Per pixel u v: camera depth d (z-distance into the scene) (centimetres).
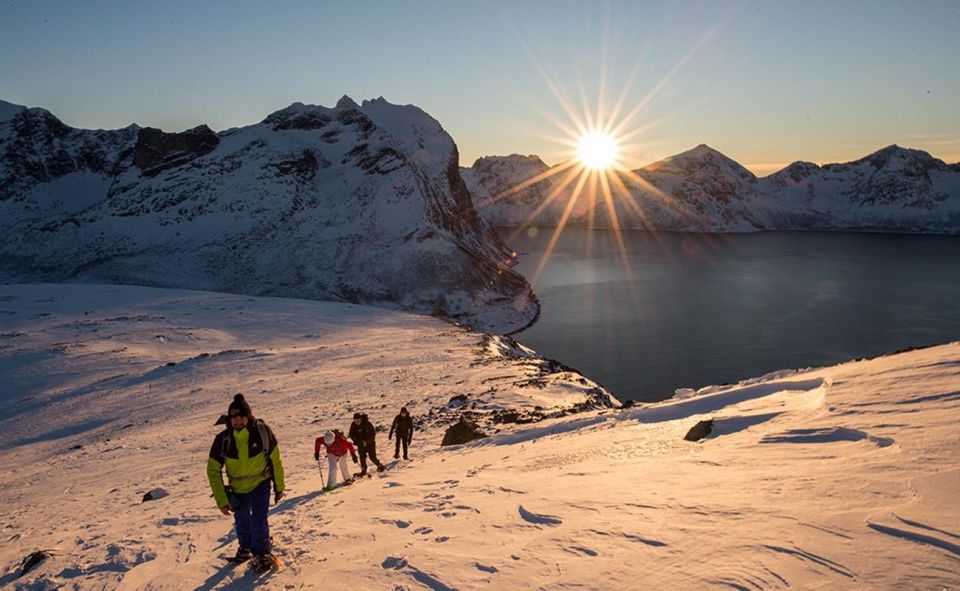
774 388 1137
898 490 369
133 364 5450
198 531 773
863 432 546
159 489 1394
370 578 421
